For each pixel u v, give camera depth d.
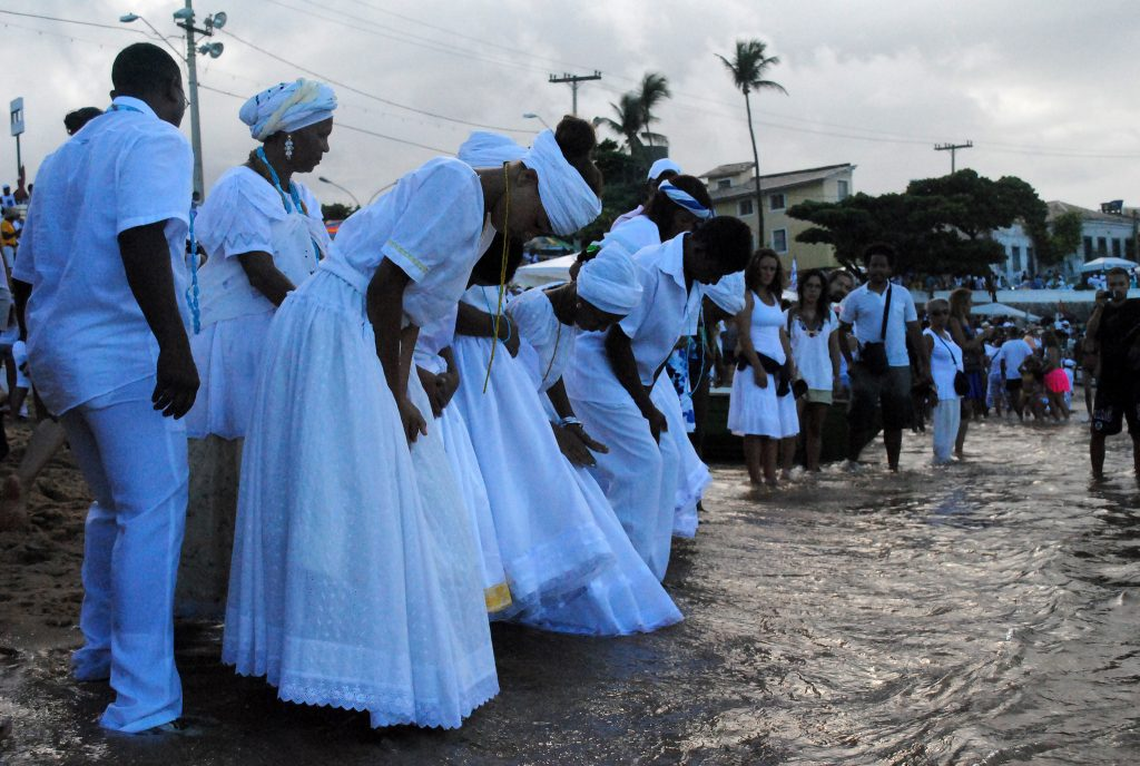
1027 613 4.58
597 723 3.26
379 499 3.05
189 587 4.17
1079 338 37.00
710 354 8.00
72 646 3.74
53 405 3.10
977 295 51.62
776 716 3.35
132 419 3.03
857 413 10.34
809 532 6.67
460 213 3.15
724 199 62.81
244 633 3.17
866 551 6.02
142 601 3.04
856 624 4.45
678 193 5.70
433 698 3.08
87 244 2.99
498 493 4.10
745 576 5.38
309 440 3.05
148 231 2.92
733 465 11.23
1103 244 85.69
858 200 51.12
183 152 3.05
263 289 4.04
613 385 5.01
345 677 2.96
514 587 4.05
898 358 10.17
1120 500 7.96
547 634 4.30
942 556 5.86
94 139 3.05
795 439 9.56
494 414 4.18
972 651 4.04
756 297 9.05
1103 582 5.17
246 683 3.46
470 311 4.18
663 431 5.16
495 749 3.03
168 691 3.08
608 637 4.27
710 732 3.21
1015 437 14.45
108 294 3.01
